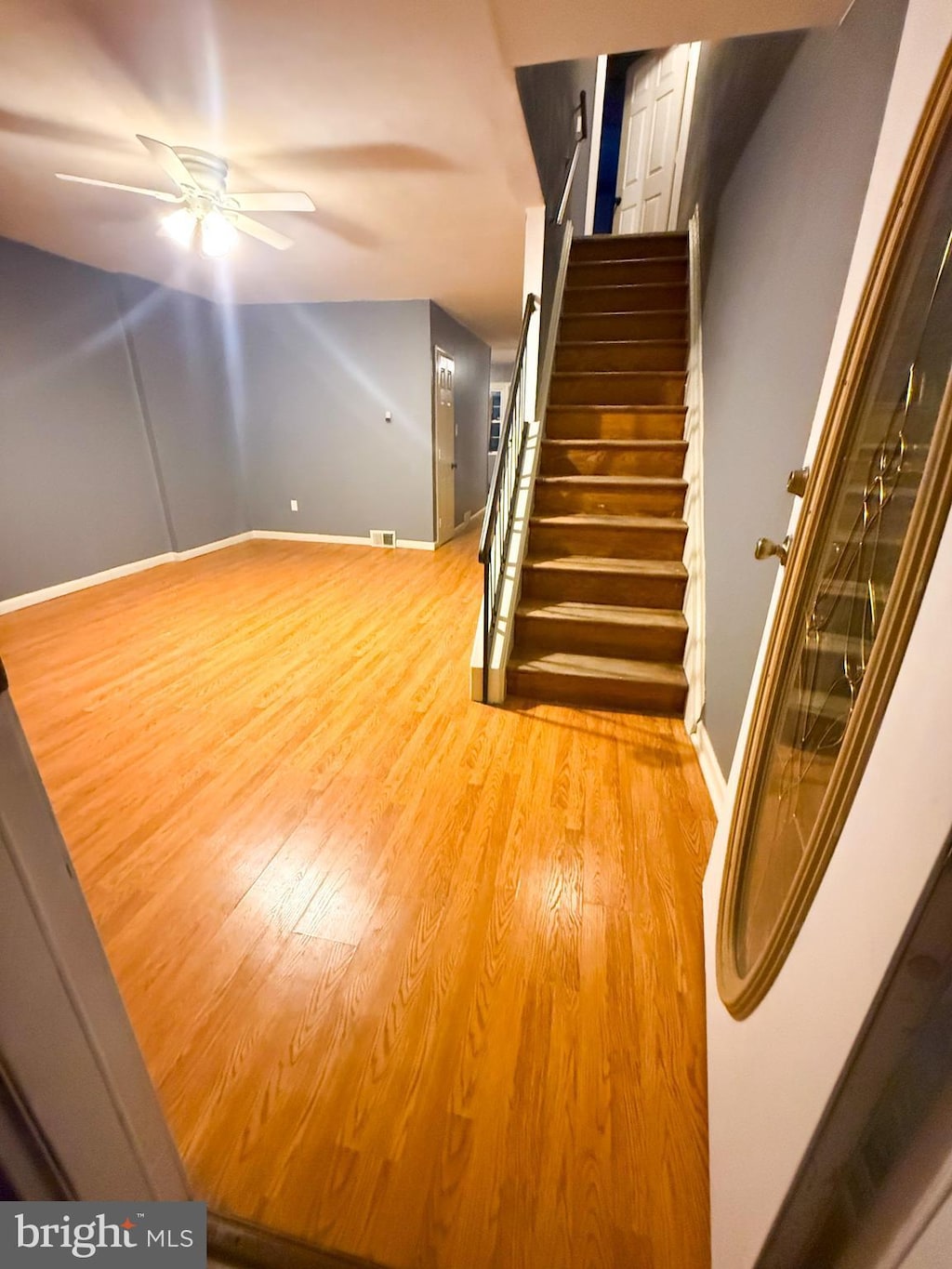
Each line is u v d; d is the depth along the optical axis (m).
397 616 3.73
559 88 2.77
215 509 5.54
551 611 2.62
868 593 0.72
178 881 1.58
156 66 1.71
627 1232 0.90
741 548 1.88
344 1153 0.99
